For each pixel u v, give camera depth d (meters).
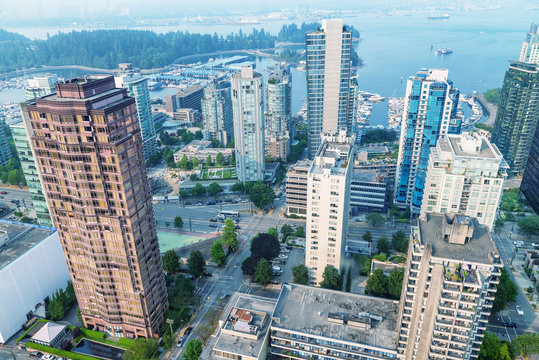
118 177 154.12
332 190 195.12
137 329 188.12
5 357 186.62
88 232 166.75
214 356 156.88
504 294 198.12
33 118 154.12
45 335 188.38
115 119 150.25
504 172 185.00
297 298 177.50
